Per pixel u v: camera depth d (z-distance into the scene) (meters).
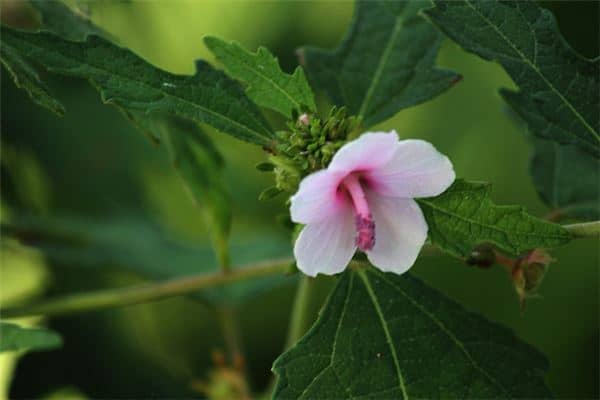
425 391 0.36
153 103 0.35
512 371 0.36
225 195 0.39
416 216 0.34
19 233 0.45
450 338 0.36
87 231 0.46
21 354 0.46
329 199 0.34
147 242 0.47
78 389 0.46
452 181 0.34
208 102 0.35
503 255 0.36
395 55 0.39
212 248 0.47
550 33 0.36
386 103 0.38
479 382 0.36
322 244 0.34
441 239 0.35
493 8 0.36
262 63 0.35
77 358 0.46
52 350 0.46
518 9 0.36
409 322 0.36
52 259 0.45
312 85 0.39
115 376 0.46
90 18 0.39
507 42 0.36
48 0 0.38
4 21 0.44
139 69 0.35
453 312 0.36
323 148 0.35
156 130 0.37
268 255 0.47
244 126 0.35
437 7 0.36
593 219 0.40
